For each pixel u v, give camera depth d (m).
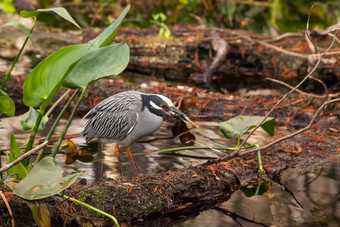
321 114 12.36
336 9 20.58
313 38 18.30
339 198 8.24
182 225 7.39
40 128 7.43
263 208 7.93
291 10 20.66
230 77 17.64
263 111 13.17
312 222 7.27
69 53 6.72
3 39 20.95
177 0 24.67
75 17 23.83
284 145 10.76
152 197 7.92
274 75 18.00
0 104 7.00
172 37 20.05
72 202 7.32
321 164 10.01
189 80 16.88
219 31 20.22
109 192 7.71
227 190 8.77
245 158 9.90
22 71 15.98
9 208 6.50
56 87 6.65
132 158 9.59
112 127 9.30
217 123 12.38
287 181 9.12
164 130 11.68
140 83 15.82
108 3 24.42
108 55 7.20
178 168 9.23
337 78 16.75
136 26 22.30
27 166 7.61
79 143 10.54
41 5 22.92
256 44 19.02
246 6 23.12
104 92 13.77
